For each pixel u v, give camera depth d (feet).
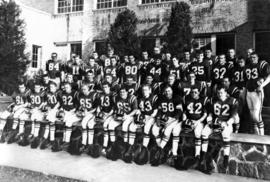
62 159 23.54
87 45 56.75
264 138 19.99
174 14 39.52
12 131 29.45
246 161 20.42
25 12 52.54
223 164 20.67
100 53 47.09
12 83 45.32
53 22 60.13
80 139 26.09
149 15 49.78
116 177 19.58
